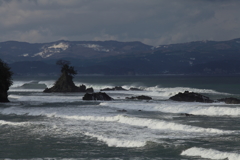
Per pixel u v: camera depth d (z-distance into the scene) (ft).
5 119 267.59
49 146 169.58
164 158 142.31
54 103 399.85
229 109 277.44
